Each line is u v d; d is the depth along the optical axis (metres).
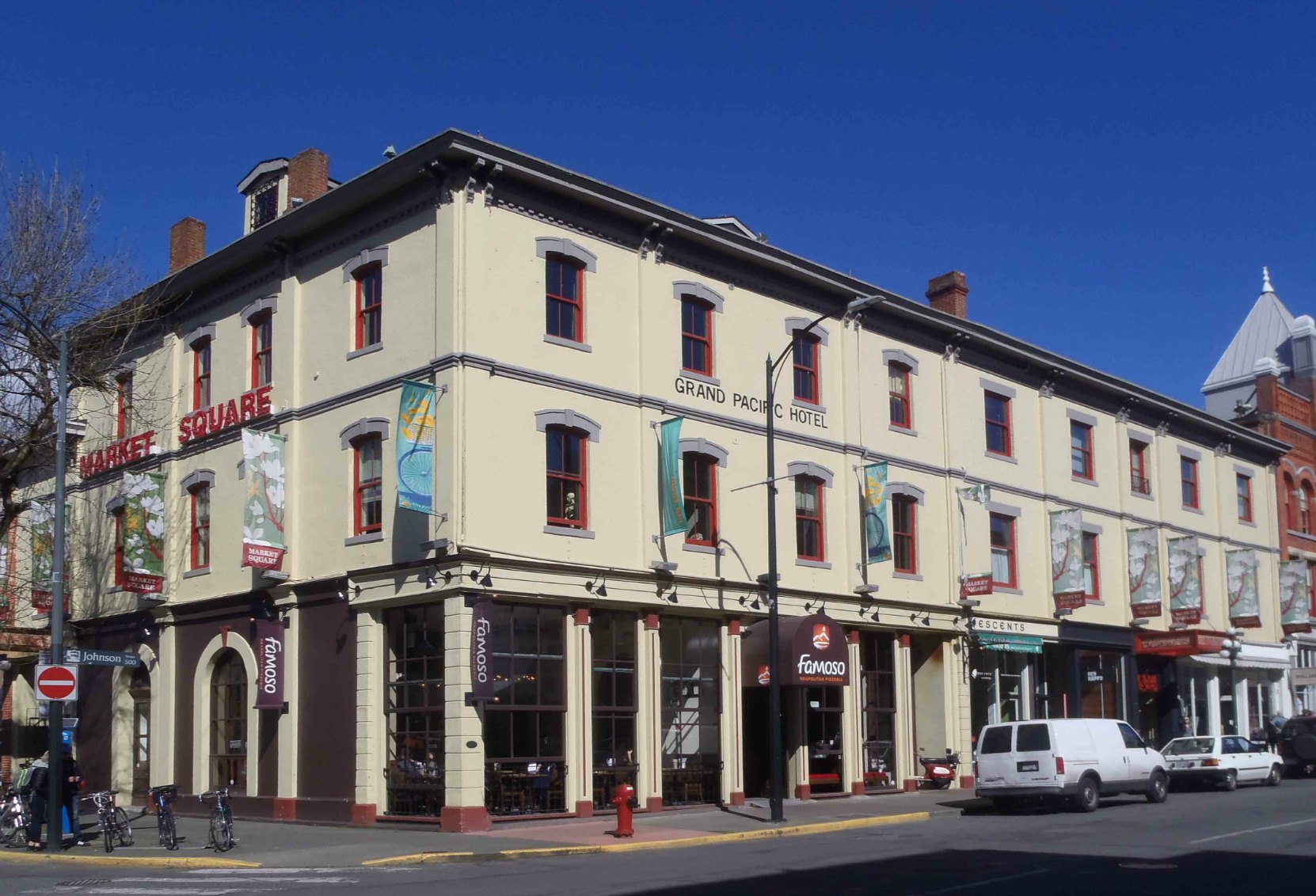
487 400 24.55
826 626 29.03
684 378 28.48
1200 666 45.94
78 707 33.78
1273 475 52.41
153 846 22.11
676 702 27.83
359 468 26.48
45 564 33.78
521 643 24.77
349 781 25.34
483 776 23.55
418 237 25.66
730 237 29.39
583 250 26.81
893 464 33.69
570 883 16.73
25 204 28.44
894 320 34.41
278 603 27.31
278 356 28.53
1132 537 42.00
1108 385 41.66
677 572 27.44
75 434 34.78
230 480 29.73
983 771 28.47
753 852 20.80
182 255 34.69
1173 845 20.38
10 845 22.45
